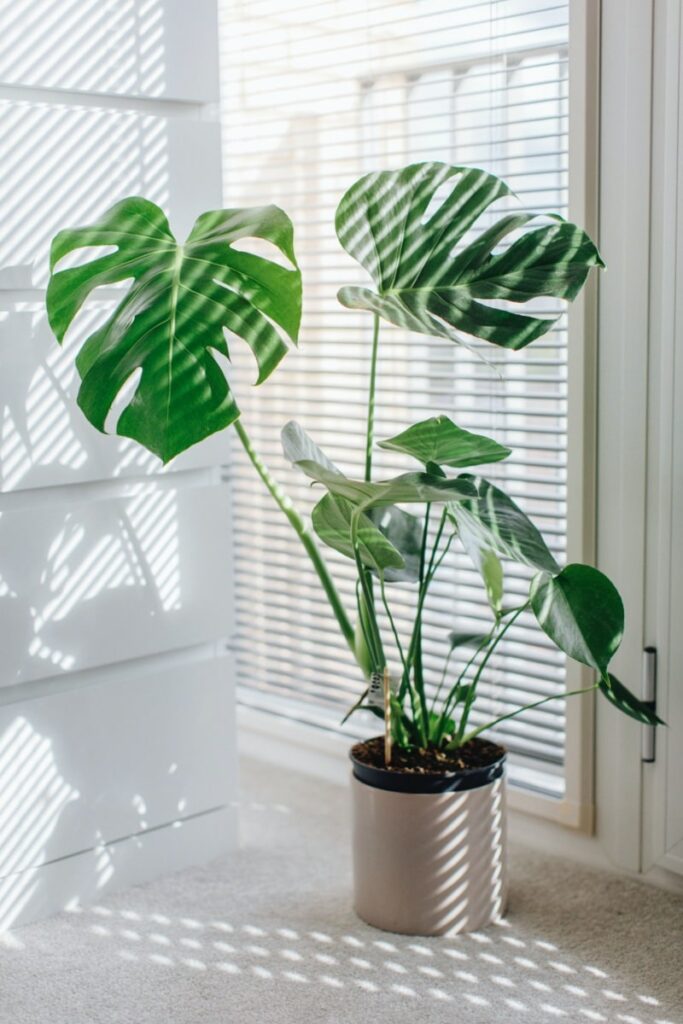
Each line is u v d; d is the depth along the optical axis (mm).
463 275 1820
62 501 1986
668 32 1866
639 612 2039
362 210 1841
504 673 2316
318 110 2494
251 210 1783
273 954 1890
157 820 2146
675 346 1927
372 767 1923
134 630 2070
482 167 2219
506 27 2135
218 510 2162
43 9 1857
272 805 2480
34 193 1879
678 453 1947
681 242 1895
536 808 2260
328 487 1684
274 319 1743
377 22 2332
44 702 1979
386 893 1938
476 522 1738
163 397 1682
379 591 2541
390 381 2443
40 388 1919
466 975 1817
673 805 2033
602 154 2021
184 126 2047
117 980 1822
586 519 2121
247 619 2855
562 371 2156
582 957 1868
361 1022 1698
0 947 1928
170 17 2010
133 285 1747
